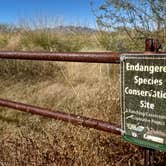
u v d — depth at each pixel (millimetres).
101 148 2537
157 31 4262
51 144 2719
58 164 2631
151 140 1941
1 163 2949
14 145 2955
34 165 2738
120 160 2469
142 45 4453
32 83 5195
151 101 1926
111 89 3062
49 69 5496
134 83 1997
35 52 2717
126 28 4633
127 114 2061
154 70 1891
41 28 7754
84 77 4750
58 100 4328
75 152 2574
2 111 4164
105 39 5805
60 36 7754
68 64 5324
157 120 1906
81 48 6832
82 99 3400
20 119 3939
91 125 2420
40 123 3490
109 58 2184
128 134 2072
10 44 7602
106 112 2795
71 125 2674
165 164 2459
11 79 5434
